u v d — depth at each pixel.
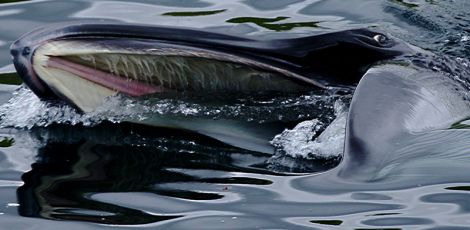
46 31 25.09
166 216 21.12
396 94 24.28
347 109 25.50
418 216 20.42
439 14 33.47
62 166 24.08
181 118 25.94
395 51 26.88
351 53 26.67
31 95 27.55
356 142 22.39
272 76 26.31
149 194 22.31
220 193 22.22
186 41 25.53
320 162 23.72
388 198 21.17
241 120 25.84
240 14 33.66
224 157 24.31
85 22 25.41
